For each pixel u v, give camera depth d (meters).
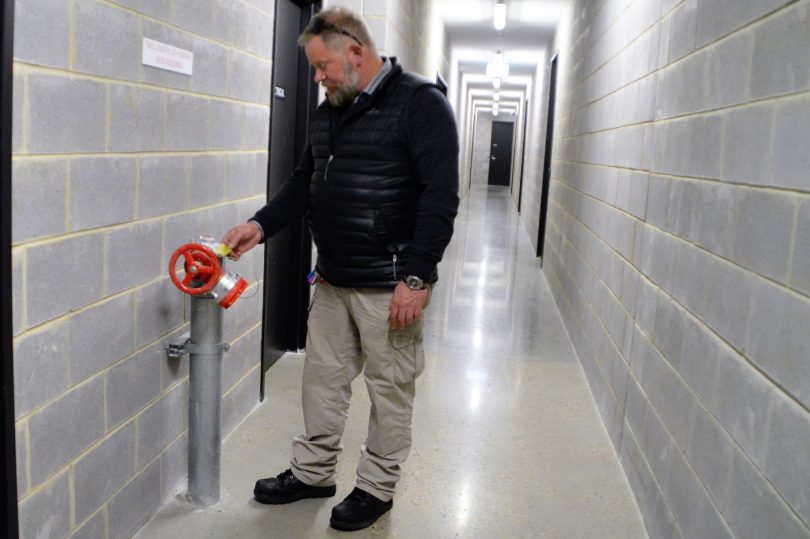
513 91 15.46
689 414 1.86
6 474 1.38
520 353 4.03
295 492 2.21
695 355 1.85
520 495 2.38
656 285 2.31
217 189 2.35
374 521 2.13
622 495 2.41
